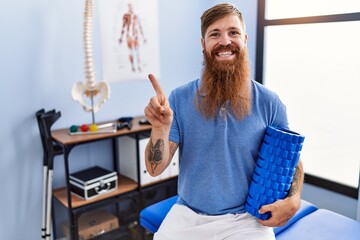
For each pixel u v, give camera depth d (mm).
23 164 2160
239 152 1264
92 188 2090
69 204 1991
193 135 1290
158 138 1201
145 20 2498
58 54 2188
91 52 2092
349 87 2285
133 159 2312
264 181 1230
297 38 2533
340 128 2375
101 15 2307
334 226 1749
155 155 1219
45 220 2117
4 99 2043
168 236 1321
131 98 2541
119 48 2416
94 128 2111
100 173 2207
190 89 1352
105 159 2498
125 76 2479
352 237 1647
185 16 2713
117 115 2494
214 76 1298
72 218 2008
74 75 2268
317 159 2543
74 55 2248
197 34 2816
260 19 2701
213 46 1279
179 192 1394
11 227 2174
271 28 2689
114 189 2213
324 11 2340
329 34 2338
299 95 2596
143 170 2279
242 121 1271
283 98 2711
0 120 2047
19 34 2037
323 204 2449
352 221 1799
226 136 1261
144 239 2305
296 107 2631
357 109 2266
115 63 2418
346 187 2291
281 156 1211
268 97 1316
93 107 2160
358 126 2275
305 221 1811
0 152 2072
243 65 1304
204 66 1337
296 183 1319
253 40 2746
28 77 2102
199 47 2842
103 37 2338
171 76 2717
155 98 1145
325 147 2480
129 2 2404
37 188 2230
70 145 1929
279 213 1223
